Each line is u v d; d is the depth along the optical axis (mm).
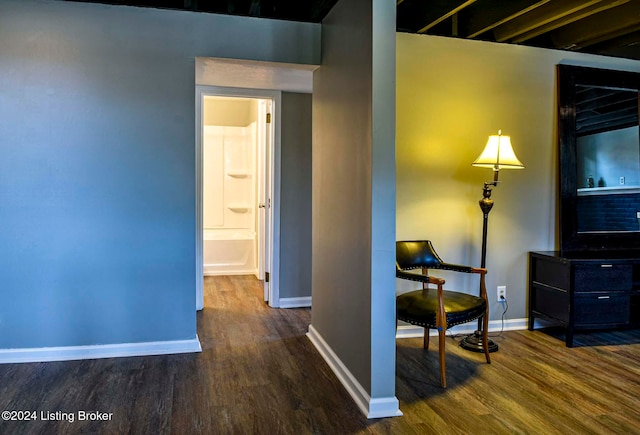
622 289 3449
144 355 3156
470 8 3471
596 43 3746
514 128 3748
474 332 3672
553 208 3861
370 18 2357
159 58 3082
